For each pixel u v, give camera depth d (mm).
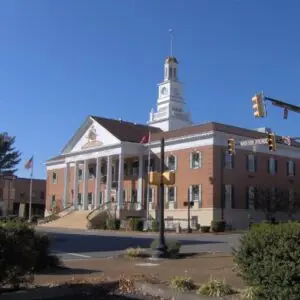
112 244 28062
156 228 49594
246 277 8547
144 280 11484
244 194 54531
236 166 54312
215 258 18672
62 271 14578
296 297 7699
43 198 99750
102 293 10750
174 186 56219
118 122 66375
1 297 10070
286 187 58969
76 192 66938
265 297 8148
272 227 8273
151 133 64812
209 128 54094
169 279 11789
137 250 20047
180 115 80688
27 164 71938
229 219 52719
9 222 10516
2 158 95375
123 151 59531
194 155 54594
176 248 20094
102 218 57844
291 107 25578
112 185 64750
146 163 60656
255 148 53500
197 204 53281
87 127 66625
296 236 7867
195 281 11281
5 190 93938
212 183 52062
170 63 83812
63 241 30016
